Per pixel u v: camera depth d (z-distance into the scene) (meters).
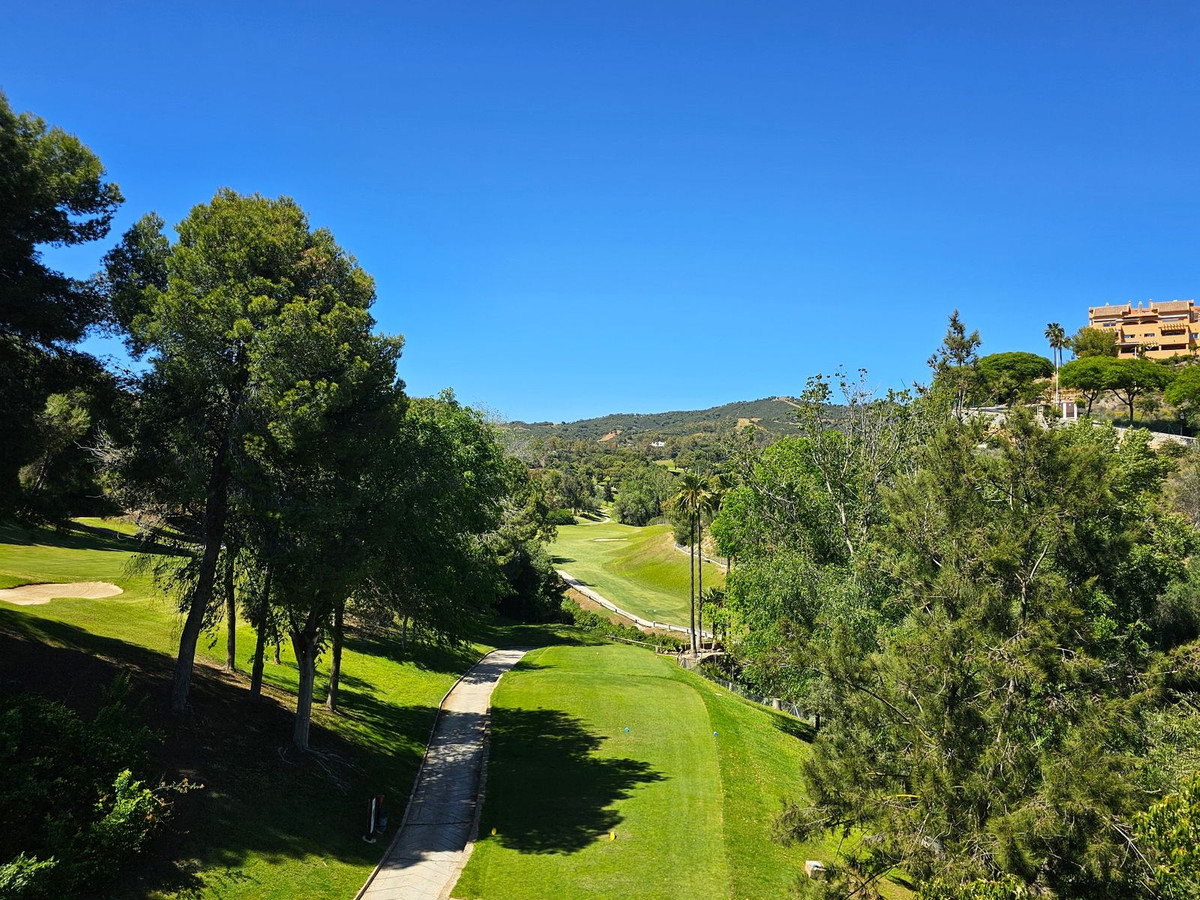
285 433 19.39
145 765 16.59
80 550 46.72
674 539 113.75
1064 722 15.74
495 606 73.44
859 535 35.81
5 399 18.36
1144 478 28.84
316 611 23.14
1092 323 150.00
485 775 26.30
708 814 24.02
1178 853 12.00
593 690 38.50
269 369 19.47
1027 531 16.62
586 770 27.20
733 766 28.67
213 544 21.69
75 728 15.68
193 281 20.55
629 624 77.50
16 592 31.75
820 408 39.56
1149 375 95.69
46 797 14.05
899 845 15.21
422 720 32.84
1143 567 23.31
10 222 17.67
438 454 29.88
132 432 20.53
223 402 21.22
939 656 16.30
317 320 20.95
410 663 42.19
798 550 38.09
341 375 20.77
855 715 17.98
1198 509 47.75
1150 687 15.85
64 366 20.41
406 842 21.03
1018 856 13.12
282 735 23.47
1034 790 15.14
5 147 17.88
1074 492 16.45
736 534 42.03
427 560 32.09
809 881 16.52
